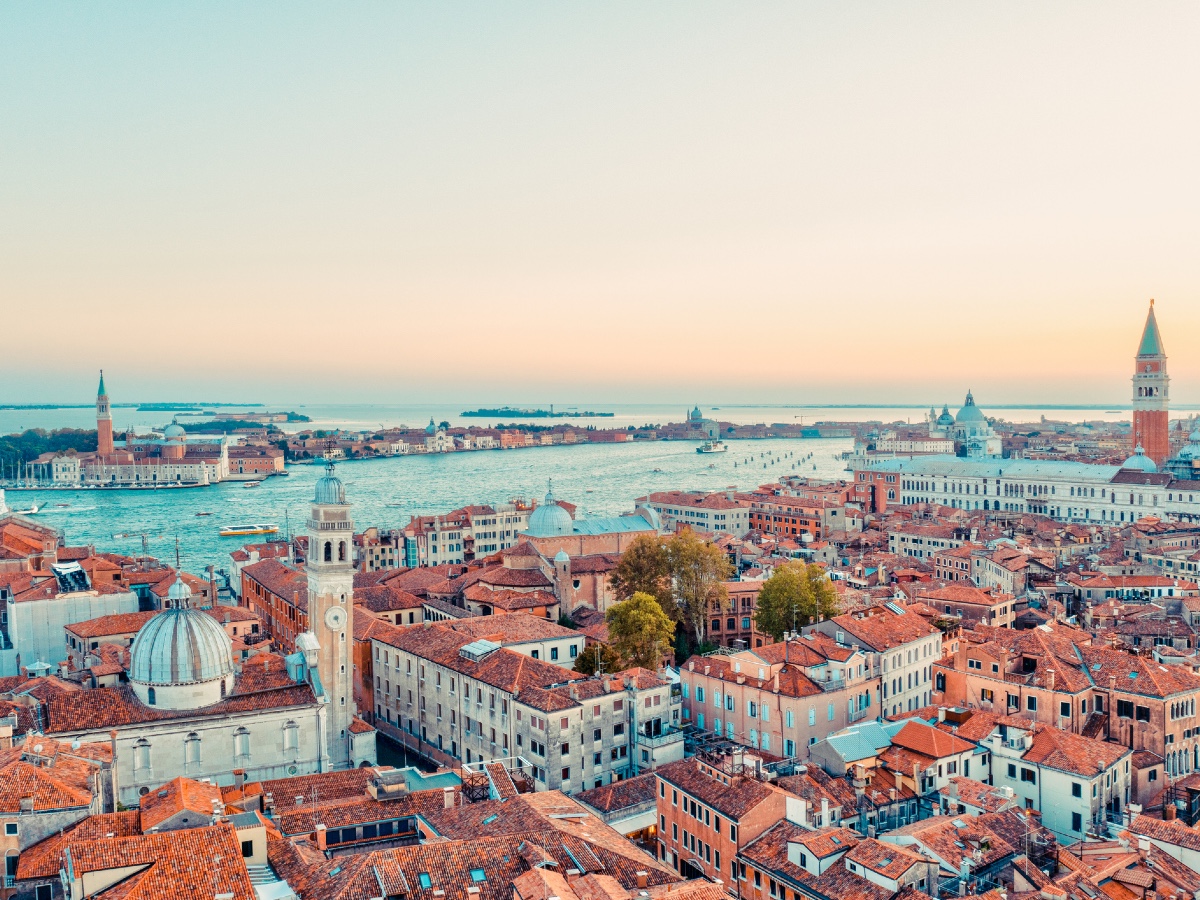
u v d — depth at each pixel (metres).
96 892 74.19
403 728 163.88
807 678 136.75
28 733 105.88
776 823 98.88
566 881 75.81
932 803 107.81
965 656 143.25
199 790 94.06
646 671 142.12
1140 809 107.38
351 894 75.19
